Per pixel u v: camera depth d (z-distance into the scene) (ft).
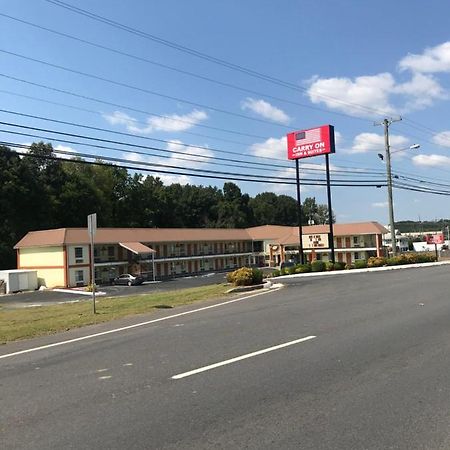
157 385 22.89
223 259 273.13
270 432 16.71
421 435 16.25
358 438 16.08
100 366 27.48
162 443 16.10
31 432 17.66
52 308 67.41
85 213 281.95
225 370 25.07
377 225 276.21
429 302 48.26
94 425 18.01
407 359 26.22
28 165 255.91
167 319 45.85
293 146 128.88
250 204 469.16
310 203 515.09
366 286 67.10
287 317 41.96
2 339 40.06
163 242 238.07
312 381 22.54
